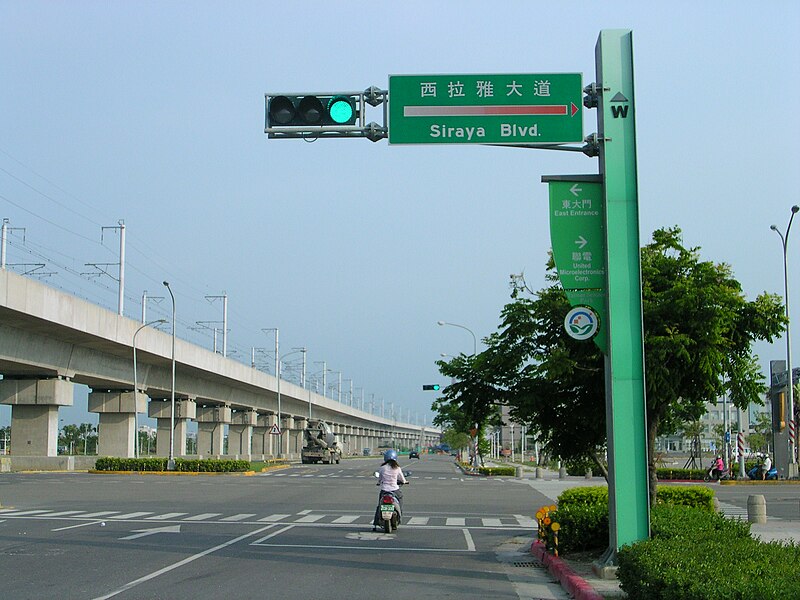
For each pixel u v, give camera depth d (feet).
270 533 66.13
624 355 42.34
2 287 128.06
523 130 44.62
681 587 25.85
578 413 53.21
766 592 22.76
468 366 54.75
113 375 205.36
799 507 96.12
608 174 43.47
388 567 48.73
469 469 223.71
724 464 171.94
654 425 52.70
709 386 49.24
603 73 44.24
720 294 48.78
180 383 251.19
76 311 156.66
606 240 43.01
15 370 178.19
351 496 111.04
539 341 53.11
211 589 40.11
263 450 389.80
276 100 46.60
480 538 65.00
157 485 135.44
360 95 46.44
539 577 45.83
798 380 170.50
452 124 45.03
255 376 296.10
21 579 42.68
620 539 41.24
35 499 102.89
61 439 508.53
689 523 42.73
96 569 46.29
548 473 202.08
